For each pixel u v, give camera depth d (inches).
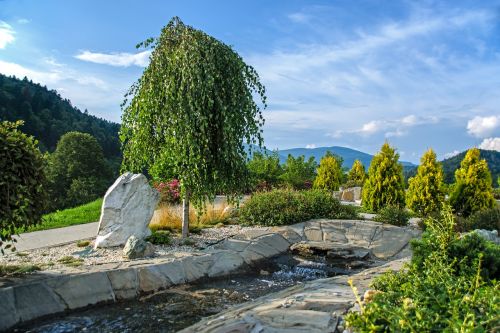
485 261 189.0
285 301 174.6
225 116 324.8
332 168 855.7
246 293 242.7
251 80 358.6
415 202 480.4
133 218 313.3
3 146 197.0
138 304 212.7
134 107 349.7
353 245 367.6
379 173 491.5
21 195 200.1
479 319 118.5
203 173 334.0
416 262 186.9
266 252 341.7
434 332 111.3
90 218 494.3
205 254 291.6
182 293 234.2
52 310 191.0
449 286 132.9
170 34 344.8
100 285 216.4
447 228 198.2
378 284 173.2
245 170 361.1
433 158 481.7
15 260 259.4
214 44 336.8
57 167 1192.8
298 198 458.3
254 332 137.9
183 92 328.2
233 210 475.5
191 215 438.0
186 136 318.3
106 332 175.3
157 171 362.0
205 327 155.6
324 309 158.2
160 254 285.7
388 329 115.0
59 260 258.2
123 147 367.2
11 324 174.7
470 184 464.1
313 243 370.9
